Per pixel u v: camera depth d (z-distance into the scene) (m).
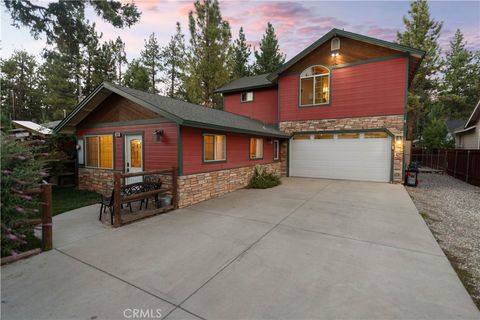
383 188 8.73
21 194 3.37
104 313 2.27
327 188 8.83
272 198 7.27
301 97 11.63
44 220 3.60
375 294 2.54
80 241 4.02
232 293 2.57
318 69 11.16
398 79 9.49
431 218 5.45
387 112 9.76
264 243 3.91
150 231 4.50
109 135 8.20
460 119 28.12
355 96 10.36
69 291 2.62
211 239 4.09
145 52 27.05
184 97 26.77
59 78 22.20
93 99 7.75
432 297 2.48
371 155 10.24
